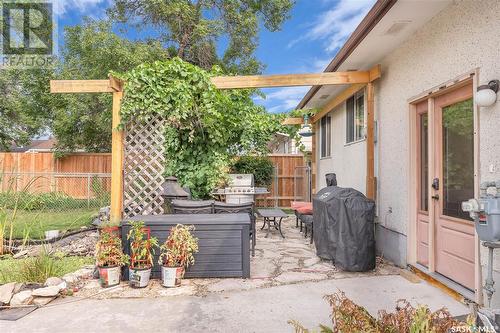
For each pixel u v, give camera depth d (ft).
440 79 12.67
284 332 9.21
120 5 42.73
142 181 17.65
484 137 10.37
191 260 13.47
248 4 47.50
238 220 14.03
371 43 15.96
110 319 10.05
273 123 32.07
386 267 15.81
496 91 9.83
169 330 9.34
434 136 13.71
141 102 17.30
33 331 9.32
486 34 10.24
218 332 9.22
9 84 46.62
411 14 12.95
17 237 20.17
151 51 39.65
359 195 15.47
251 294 12.07
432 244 13.53
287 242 21.40
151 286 12.95
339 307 6.54
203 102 18.29
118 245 13.29
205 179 20.71
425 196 14.57
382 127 18.12
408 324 6.09
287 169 41.32
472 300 10.68
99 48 36.73
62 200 29.07
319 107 32.37
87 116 41.29
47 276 13.10
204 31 41.88
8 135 49.11
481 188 9.29
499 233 8.26
